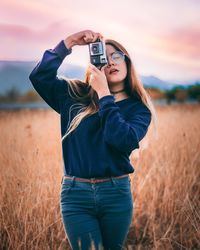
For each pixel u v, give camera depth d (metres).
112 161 2.35
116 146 2.28
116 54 2.56
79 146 2.37
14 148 5.26
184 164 4.89
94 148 2.35
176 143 5.61
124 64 2.58
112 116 2.30
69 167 2.41
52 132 6.28
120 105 2.54
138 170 4.82
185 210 3.95
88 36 2.54
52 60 2.53
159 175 4.62
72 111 2.48
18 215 3.53
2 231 3.54
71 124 2.38
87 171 2.34
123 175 2.41
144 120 2.48
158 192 4.40
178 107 12.27
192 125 7.03
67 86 2.56
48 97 2.59
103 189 2.35
